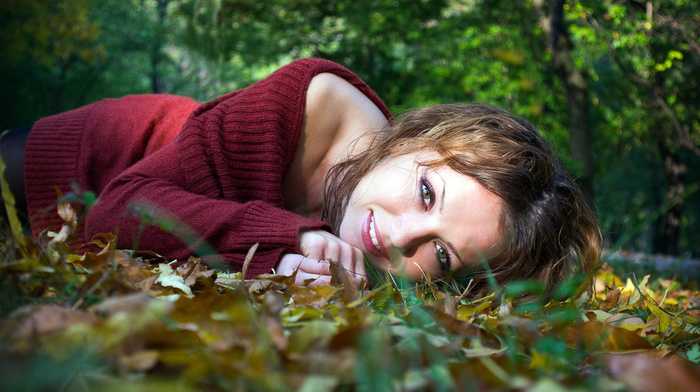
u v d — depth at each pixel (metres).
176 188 1.99
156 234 1.85
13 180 2.50
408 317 1.15
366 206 1.99
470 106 2.26
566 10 11.64
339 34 12.35
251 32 11.84
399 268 1.95
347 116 2.25
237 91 2.25
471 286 2.04
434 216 1.87
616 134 14.77
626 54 12.73
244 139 2.08
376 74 12.56
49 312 0.85
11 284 0.99
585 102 12.10
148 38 13.32
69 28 9.11
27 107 10.63
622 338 1.13
